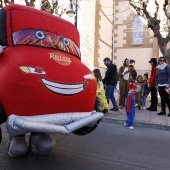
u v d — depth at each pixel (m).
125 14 19.67
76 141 5.57
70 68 3.61
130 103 6.96
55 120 3.33
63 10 15.02
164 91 8.37
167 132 6.83
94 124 3.96
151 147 5.37
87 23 15.30
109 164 4.30
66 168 4.02
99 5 16.22
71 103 3.53
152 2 14.33
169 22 13.78
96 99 4.39
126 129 6.93
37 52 3.42
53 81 3.28
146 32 18.94
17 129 3.07
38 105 3.17
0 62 3.37
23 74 3.05
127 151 5.04
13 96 3.08
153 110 9.46
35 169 3.92
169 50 10.64
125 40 19.70
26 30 3.56
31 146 4.51
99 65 16.45
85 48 15.30
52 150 4.64
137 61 19.30
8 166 3.98
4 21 3.52
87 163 4.29
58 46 3.82
